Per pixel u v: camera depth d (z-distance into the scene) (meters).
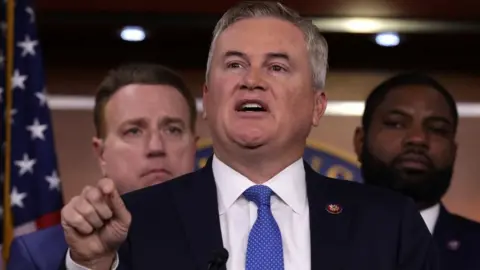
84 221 4.38
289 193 5.24
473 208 9.27
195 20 9.66
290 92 5.27
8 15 9.18
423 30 9.62
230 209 5.20
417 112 9.04
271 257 4.91
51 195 8.87
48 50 9.78
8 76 9.09
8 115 8.98
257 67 5.28
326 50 5.68
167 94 8.16
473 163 9.38
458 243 8.68
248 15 5.46
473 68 9.69
